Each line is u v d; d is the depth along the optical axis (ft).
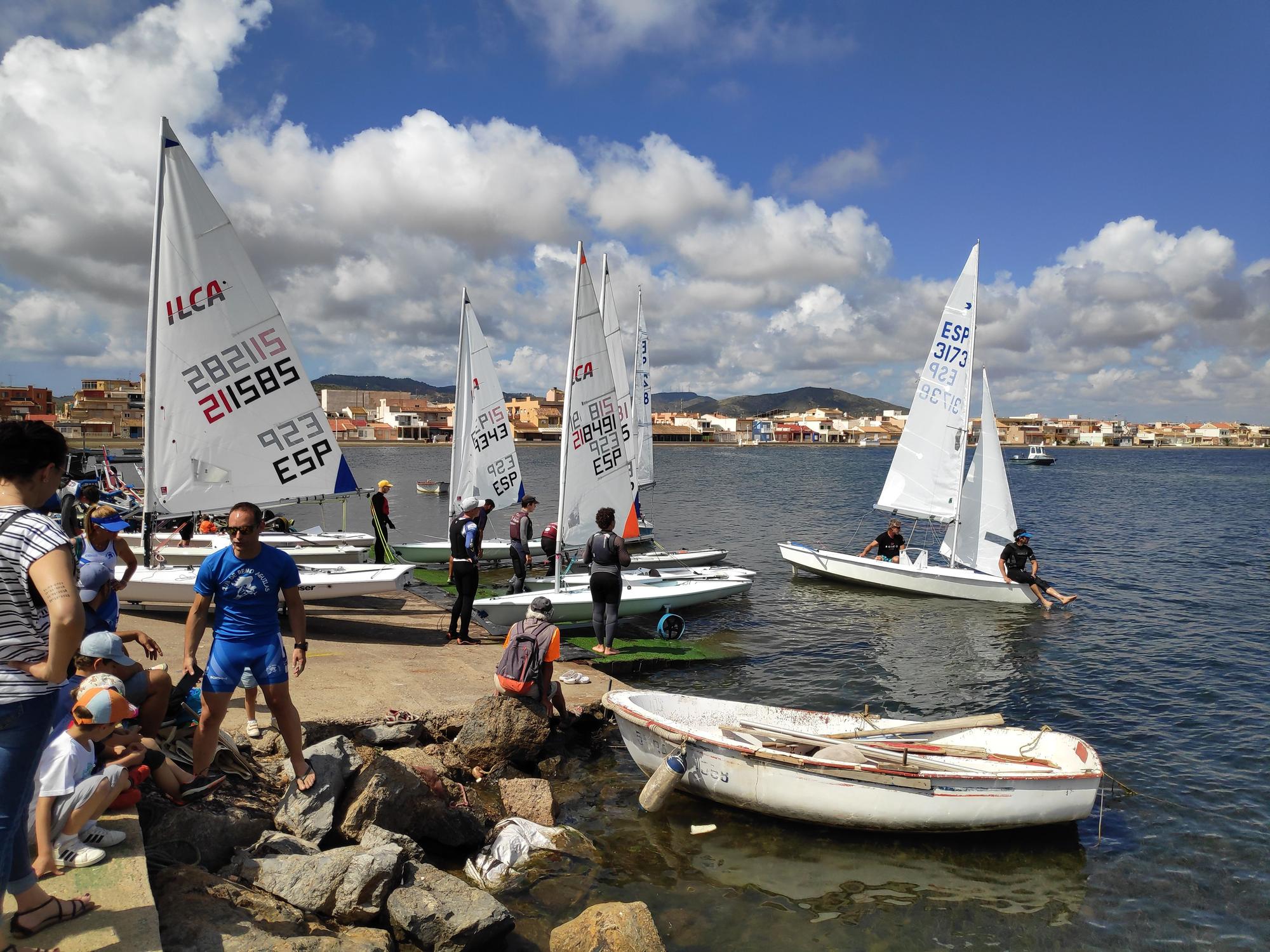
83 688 13.71
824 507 148.05
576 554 45.68
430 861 20.27
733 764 23.82
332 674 30.63
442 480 212.43
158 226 32.17
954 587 59.26
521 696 26.27
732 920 18.92
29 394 369.91
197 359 33.45
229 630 17.25
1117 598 61.77
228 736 20.71
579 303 42.83
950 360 62.49
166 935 12.91
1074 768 24.06
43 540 9.55
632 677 38.83
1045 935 18.85
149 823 16.25
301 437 36.17
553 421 558.97
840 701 36.65
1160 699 37.19
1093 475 305.73
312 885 15.71
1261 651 45.85
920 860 22.07
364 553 54.90
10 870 10.67
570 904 19.06
